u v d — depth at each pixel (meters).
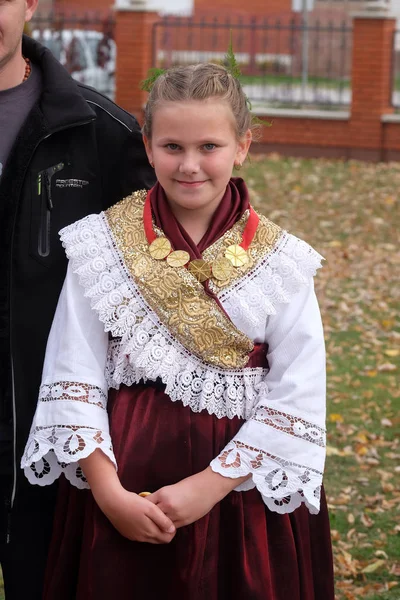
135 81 14.91
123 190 2.96
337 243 10.12
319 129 14.66
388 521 4.75
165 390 2.49
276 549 2.57
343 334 7.60
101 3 25.34
